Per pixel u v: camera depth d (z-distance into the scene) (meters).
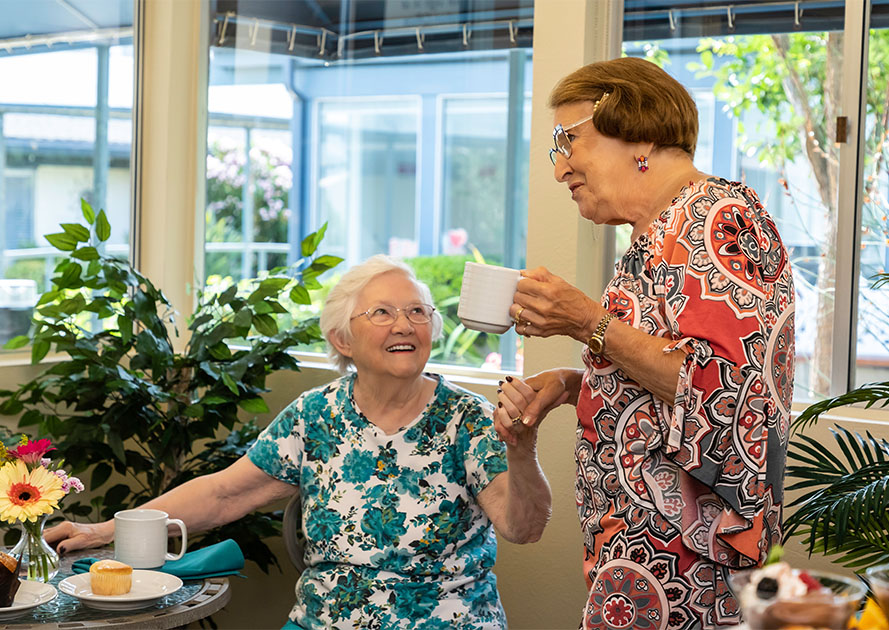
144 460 2.78
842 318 2.39
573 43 2.49
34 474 1.86
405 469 2.04
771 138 2.51
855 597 0.81
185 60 3.27
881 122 2.34
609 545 1.41
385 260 2.13
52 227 3.05
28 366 2.88
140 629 1.72
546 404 1.66
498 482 2.00
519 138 3.74
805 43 2.45
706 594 1.36
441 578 2.01
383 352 2.03
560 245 2.51
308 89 3.66
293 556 2.25
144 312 2.73
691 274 1.33
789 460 2.29
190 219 3.33
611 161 1.46
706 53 2.58
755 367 1.30
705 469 1.31
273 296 2.80
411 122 3.90
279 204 3.67
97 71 3.14
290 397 3.12
